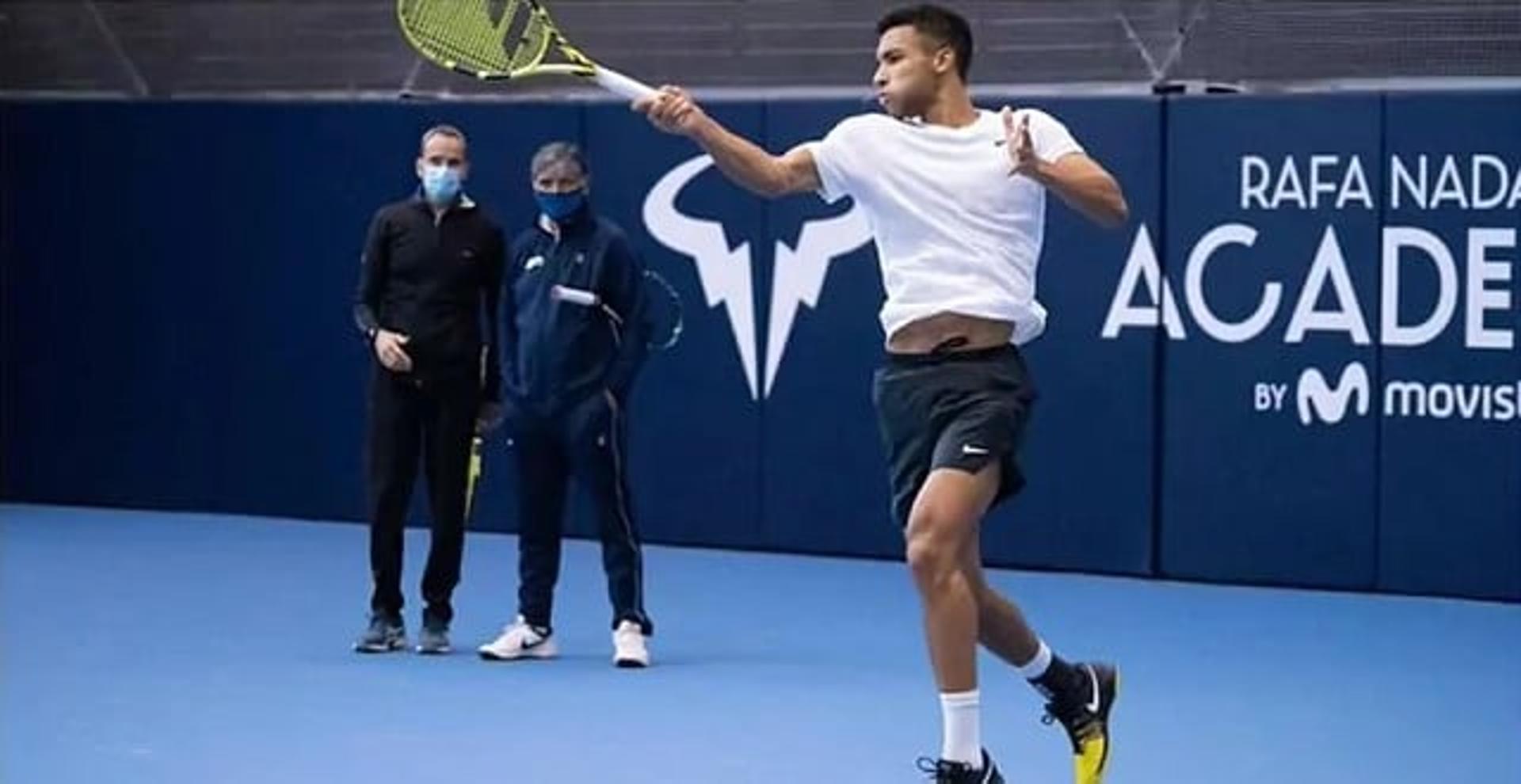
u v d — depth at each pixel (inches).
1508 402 555.8
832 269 619.2
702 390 635.5
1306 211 571.5
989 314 336.8
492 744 410.9
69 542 647.1
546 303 469.7
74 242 708.7
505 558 621.9
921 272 339.0
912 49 342.6
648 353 540.4
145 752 404.5
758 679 468.4
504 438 658.2
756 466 631.2
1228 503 582.9
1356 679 471.5
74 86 709.3
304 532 666.2
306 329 681.6
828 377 621.6
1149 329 588.1
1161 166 584.4
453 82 662.5
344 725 425.7
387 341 478.0
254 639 510.6
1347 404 570.3
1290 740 416.5
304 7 679.1
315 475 684.1
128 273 702.5
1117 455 593.0
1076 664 368.2
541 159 468.1
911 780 384.8
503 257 488.1
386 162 666.2
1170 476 588.4
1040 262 596.7
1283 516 577.9
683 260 634.2
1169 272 585.3
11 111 711.7
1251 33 583.8
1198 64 588.7
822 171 343.9
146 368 703.1
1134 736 419.2
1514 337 554.3
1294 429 575.8
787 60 626.8
